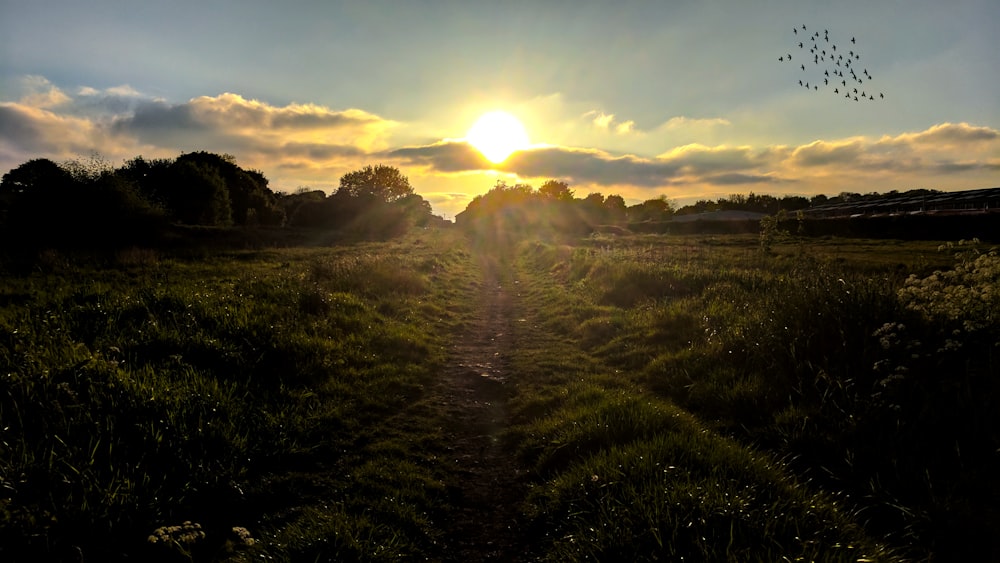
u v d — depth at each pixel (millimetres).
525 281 23562
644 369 9180
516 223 94125
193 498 4648
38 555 3623
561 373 9375
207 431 5488
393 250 35094
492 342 12312
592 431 5789
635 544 3691
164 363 7004
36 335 7477
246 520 4547
